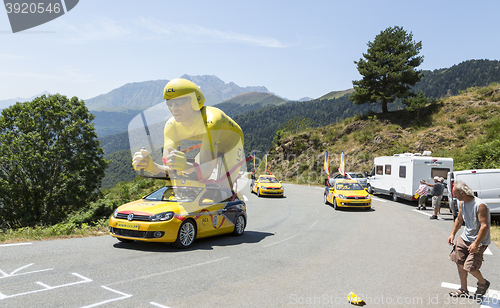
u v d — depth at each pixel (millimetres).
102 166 30625
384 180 22203
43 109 29719
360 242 8930
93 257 6387
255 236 9609
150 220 7105
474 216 4734
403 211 16281
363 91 43469
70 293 4344
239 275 5562
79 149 30078
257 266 6199
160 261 6305
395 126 39250
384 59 42750
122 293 4445
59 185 28906
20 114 29312
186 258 6637
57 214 29125
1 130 29375
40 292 4332
